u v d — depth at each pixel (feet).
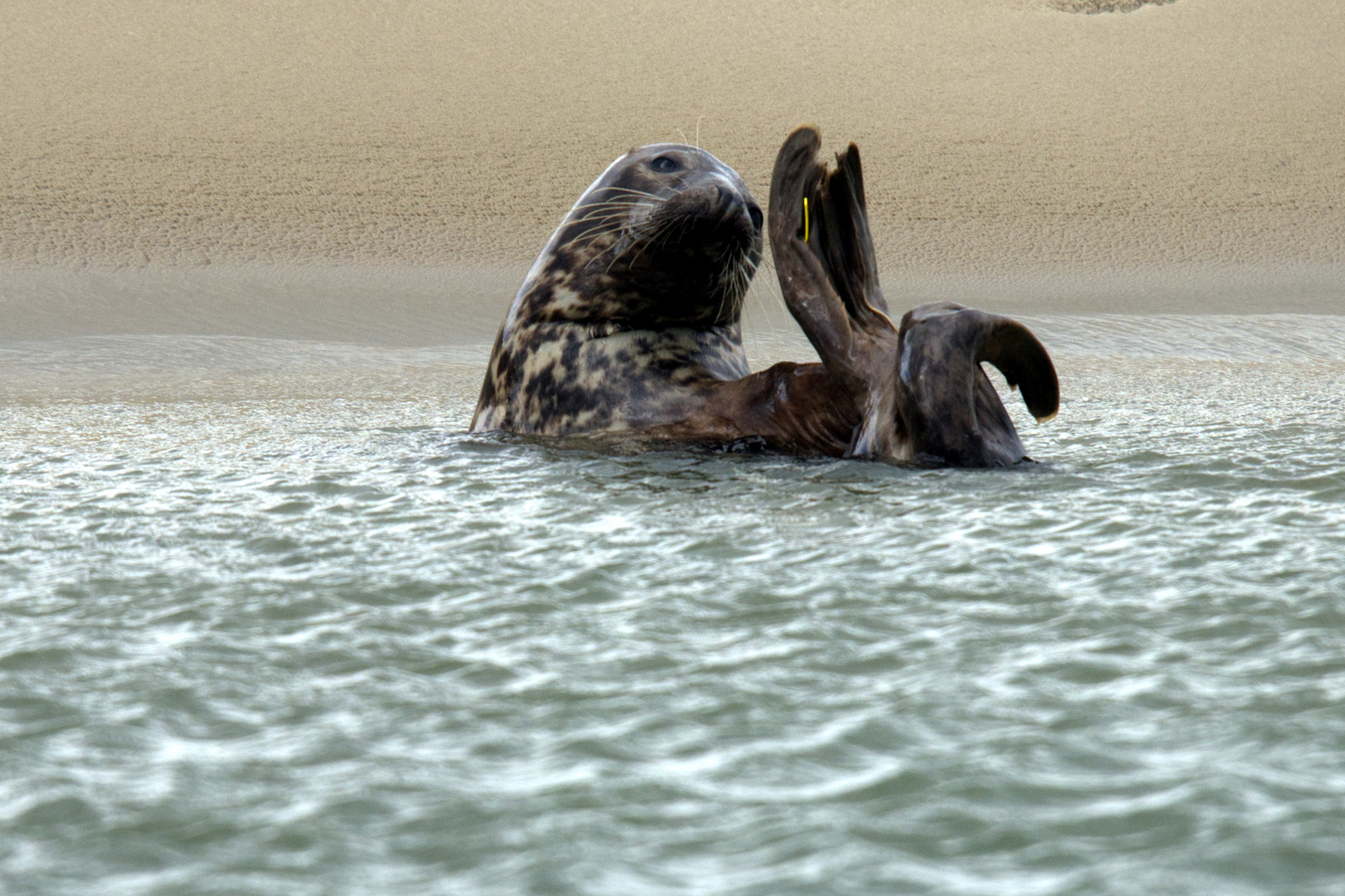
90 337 146.30
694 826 15.75
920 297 249.14
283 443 54.60
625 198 52.24
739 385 50.14
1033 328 157.89
